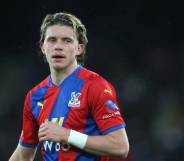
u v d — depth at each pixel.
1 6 62.16
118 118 15.42
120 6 62.75
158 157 50.19
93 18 62.34
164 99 56.53
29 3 62.22
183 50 61.97
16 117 55.62
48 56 16.02
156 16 63.19
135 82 58.16
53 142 15.82
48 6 62.28
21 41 62.59
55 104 16.03
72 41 15.91
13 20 62.81
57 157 15.78
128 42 62.16
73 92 15.78
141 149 50.81
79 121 15.54
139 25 62.97
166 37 62.97
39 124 16.44
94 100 15.41
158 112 55.09
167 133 52.16
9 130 54.41
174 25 63.25
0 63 60.50
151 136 52.75
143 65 60.44
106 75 59.69
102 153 15.23
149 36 62.75
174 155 50.22
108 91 15.54
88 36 61.91
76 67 16.27
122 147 15.20
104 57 60.41
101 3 62.28
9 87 57.44
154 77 59.06
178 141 51.31
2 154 51.62
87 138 15.21
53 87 16.27
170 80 58.94
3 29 62.59
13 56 61.84
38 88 16.61
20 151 17.66
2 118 55.16
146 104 56.09
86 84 15.70
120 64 60.06
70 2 62.12
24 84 57.78
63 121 15.68
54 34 15.81
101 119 15.34
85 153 15.63
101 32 62.38
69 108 15.69
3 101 56.22
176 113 54.66
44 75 58.38
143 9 62.91
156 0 63.03
